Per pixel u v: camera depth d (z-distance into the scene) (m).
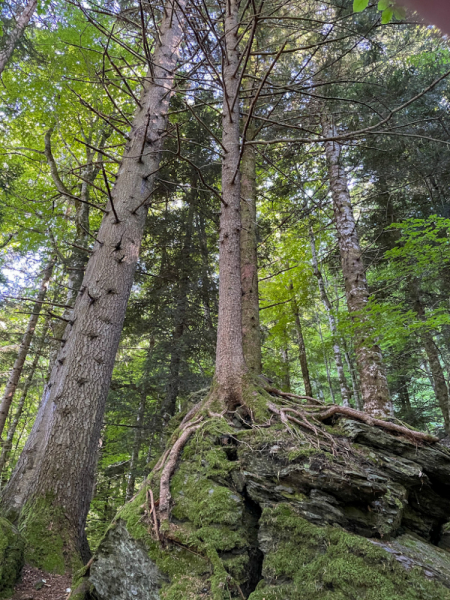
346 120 8.73
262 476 2.73
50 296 12.05
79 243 8.71
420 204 10.59
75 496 3.96
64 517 3.78
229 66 5.48
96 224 11.04
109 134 9.84
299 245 11.78
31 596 2.86
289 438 2.95
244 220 6.13
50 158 8.99
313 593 1.95
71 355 4.58
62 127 10.22
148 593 2.29
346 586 1.91
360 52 7.75
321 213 11.39
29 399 14.98
